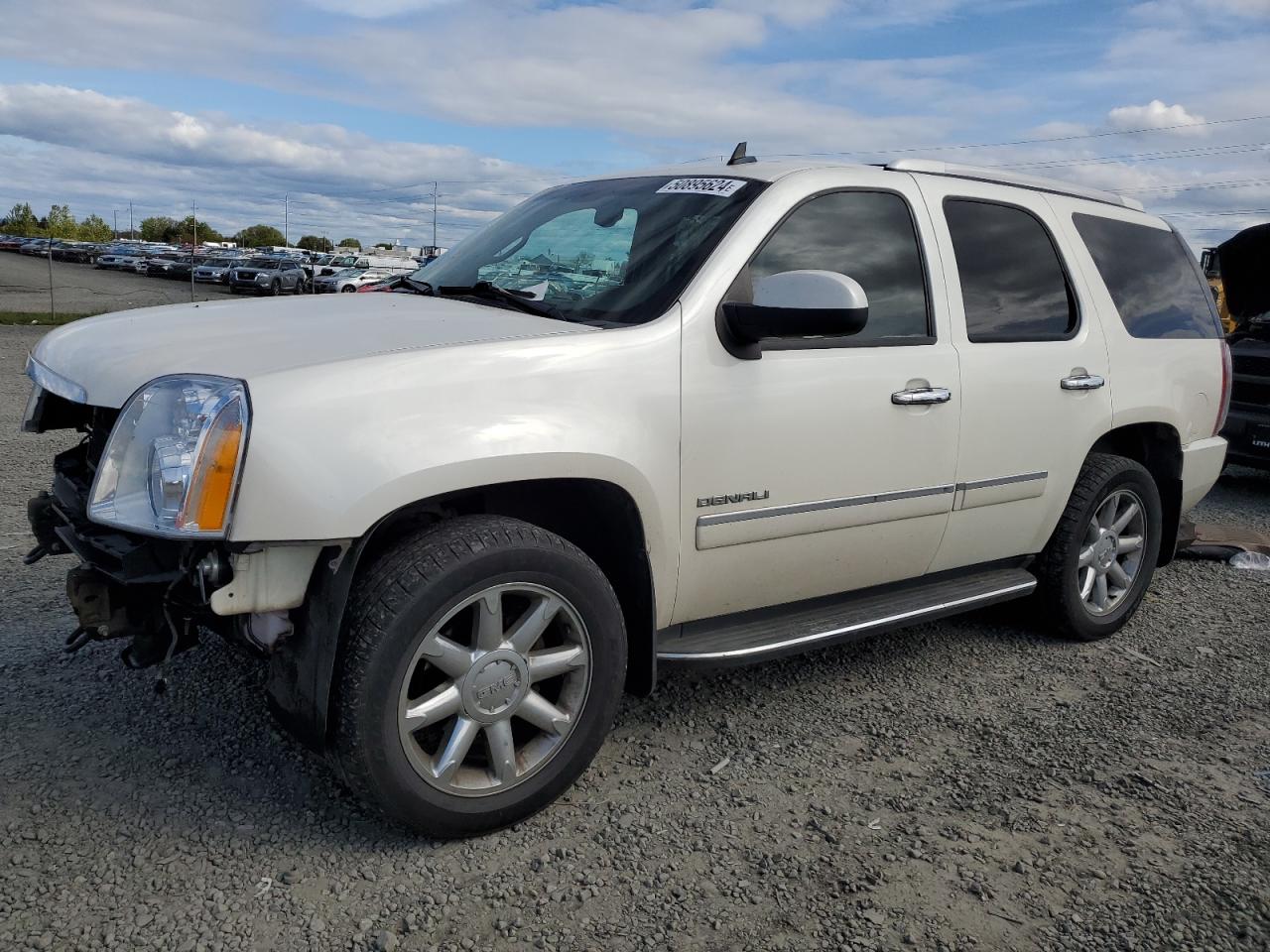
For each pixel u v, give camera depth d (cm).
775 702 369
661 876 259
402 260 4812
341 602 242
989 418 374
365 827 272
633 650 305
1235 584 548
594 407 273
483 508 296
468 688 259
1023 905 254
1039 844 282
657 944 233
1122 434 464
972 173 401
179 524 226
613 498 285
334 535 233
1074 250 425
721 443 300
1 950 217
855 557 349
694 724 347
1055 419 400
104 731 315
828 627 342
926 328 360
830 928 242
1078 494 425
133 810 273
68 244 6250
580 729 281
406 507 265
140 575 241
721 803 296
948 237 374
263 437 229
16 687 342
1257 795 316
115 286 3947
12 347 1524
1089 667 418
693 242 316
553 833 277
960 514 375
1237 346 805
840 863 268
